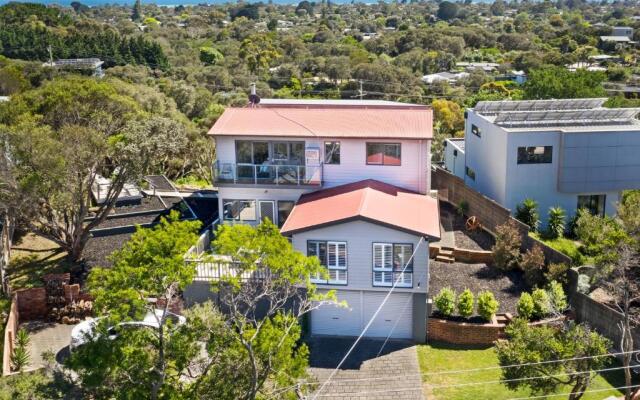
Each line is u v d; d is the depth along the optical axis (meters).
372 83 86.81
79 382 16.92
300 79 94.44
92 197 41.12
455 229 36.69
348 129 32.38
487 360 25.45
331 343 27.44
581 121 39.19
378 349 26.78
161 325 16.83
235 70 101.69
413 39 133.88
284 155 33.09
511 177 36.88
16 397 15.55
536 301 27.02
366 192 29.80
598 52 136.00
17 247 35.69
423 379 24.39
